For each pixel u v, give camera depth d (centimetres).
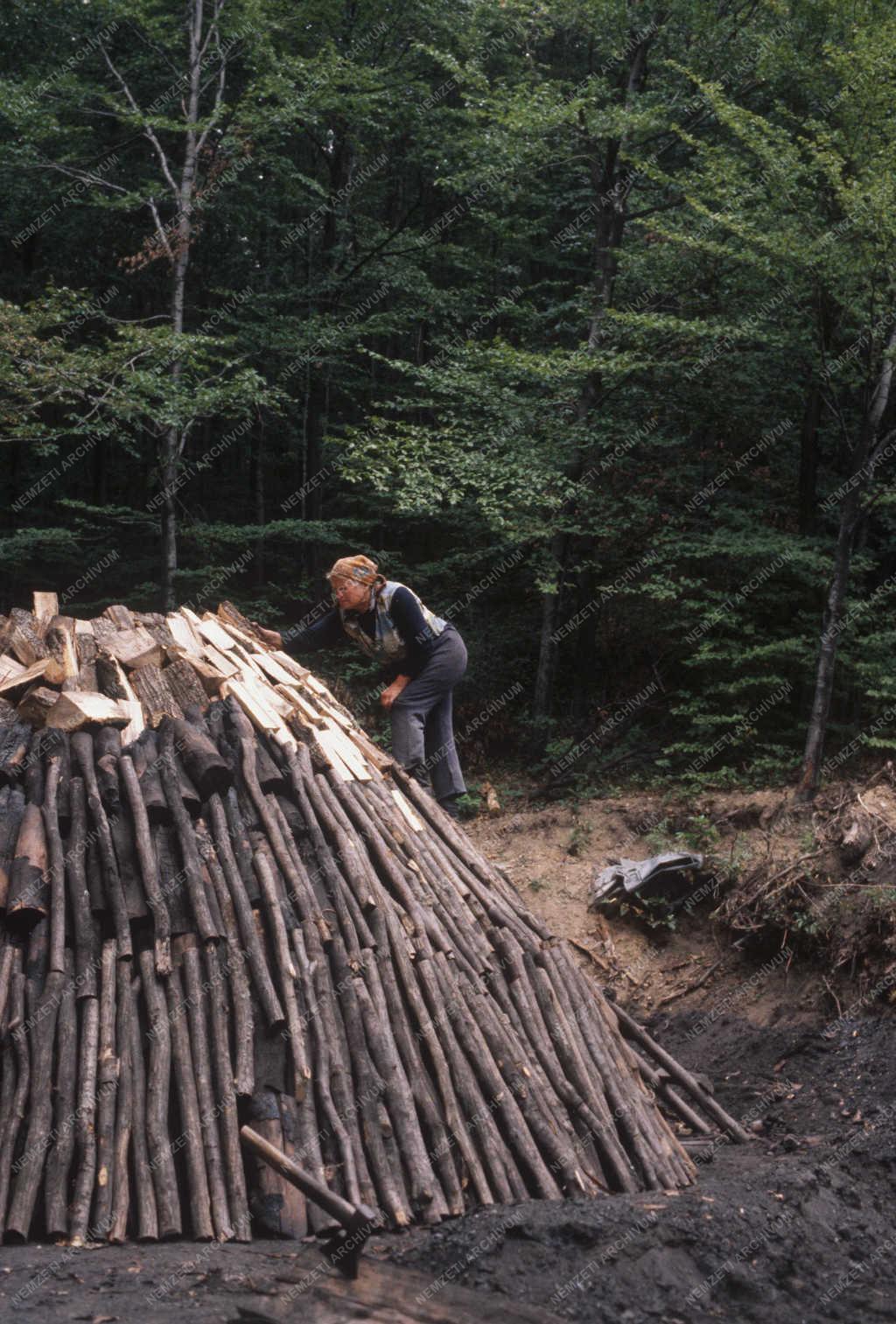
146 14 1273
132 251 1552
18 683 418
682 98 1109
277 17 1285
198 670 445
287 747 430
